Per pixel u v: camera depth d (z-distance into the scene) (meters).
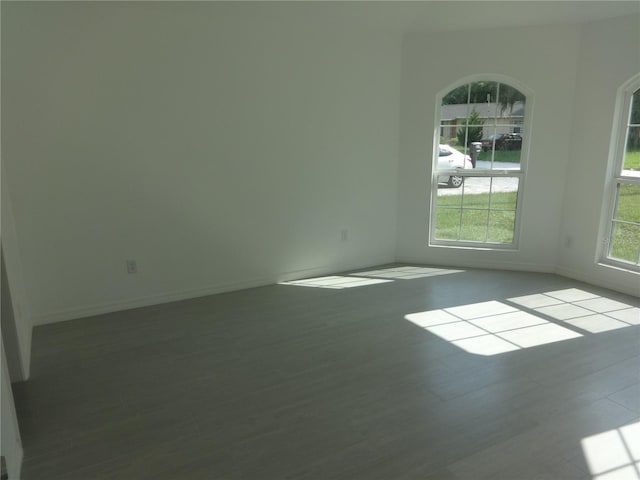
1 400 1.73
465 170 4.68
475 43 4.29
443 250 4.87
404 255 4.98
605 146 3.98
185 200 3.82
